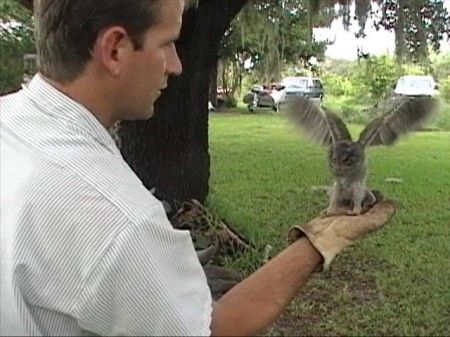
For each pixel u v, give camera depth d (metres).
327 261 1.18
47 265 0.95
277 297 1.13
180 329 0.96
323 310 3.94
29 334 0.96
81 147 1.02
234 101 18.36
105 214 0.95
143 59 1.07
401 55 6.99
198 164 5.25
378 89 11.78
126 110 1.10
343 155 1.25
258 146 10.84
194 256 1.04
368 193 1.26
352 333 3.65
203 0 4.90
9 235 0.97
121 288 0.94
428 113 1.28
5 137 1.06
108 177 0.99
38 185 0.97
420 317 3.81
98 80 1.06
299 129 1.34
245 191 7.15
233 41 11.95
